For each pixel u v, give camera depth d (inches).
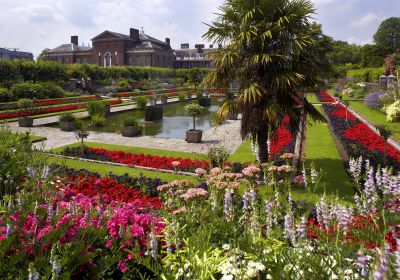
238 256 114.6
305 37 330.3
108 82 2046.0
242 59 354.3
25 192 196.5
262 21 344.8
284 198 178.1
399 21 3169.3
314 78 356.8
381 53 2910.9
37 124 810.8
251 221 156.8
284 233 138.6
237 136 676.7
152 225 136.2
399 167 358.6
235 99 362.9
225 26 359.3
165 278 124.1
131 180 327.6
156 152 523.2
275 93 339.6
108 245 145.5
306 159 445.7
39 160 319.3
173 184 204.7
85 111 1054.4
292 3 346.9
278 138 522.6
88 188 291.4
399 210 134.1
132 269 141.9
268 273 109.0
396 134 602.2
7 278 118.3
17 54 3644.2
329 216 138.3
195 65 3767.2
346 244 122.3
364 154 410.0
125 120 688.4
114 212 165.3
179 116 1070.4
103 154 472.4
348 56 3294.8
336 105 1107.9
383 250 80.0
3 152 297.4
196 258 126.6
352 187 317.4
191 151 536.4
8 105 1088.2
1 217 156.0
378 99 967.0
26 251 131.2
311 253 115.7
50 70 1577.3
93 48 3309.5
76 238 141.7
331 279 102.3
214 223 158.7
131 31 3351.4
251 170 189.8
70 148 502.9
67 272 114.5
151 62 3238.2
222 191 193.8
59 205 161.2
